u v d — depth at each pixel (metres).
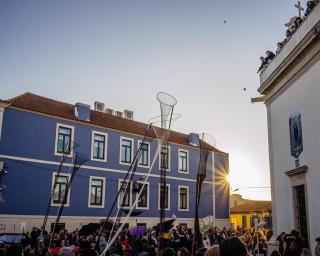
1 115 23.31
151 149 31.39
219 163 36.75
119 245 13.87
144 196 29.92
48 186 24.66
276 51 16.38
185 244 14.40
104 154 28.34
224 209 36.09
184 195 33.38
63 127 26.30
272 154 16.44
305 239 13.22
